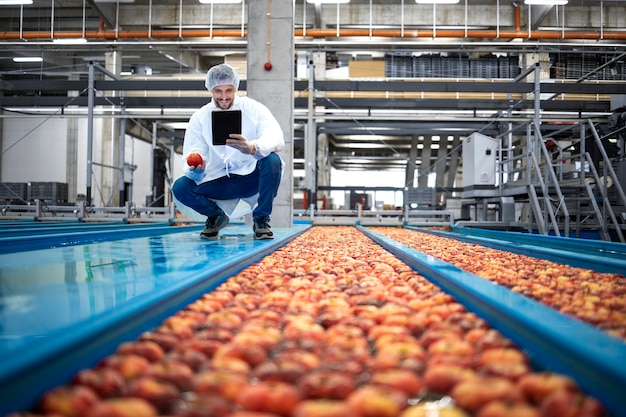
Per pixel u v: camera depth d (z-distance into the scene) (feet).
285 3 26.16
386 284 8.16
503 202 33.73
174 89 37.91
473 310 5.90
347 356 3.81
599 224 28.30
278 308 5.86
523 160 48.55
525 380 3.17
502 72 42.50
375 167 82.64
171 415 2.81
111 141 52.29
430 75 42.37
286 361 3.54
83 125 61.31
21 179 61.36
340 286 7.47
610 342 3.53
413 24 46.06
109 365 3.52
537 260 13.12
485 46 44.47
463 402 2.92
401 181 88.89
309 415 2.57
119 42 41.16
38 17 50.44
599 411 2.80
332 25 46.34
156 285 6.40
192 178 15.30
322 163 51.29
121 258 10.01
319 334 4.58
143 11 46.19
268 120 15.24
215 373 3.25
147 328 4.98
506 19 45.47
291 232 21.38
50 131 61.26
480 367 3.74
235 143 13.74
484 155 36.17
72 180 61.00
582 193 29.37
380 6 45.96
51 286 6.31
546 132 44.52
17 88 39.11
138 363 3.56
